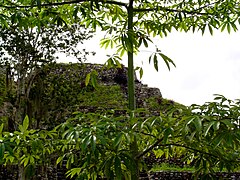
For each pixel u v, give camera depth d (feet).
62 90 52.39
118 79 92.12
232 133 8.71
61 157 11.14
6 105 52.70
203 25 14.03
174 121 9.45
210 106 9.46
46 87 52.21
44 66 51.39
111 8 13.33
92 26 13.58
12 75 50.78
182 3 13.67
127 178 10.91
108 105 80.18
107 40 12.57
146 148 10.78
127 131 9.45
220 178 11.46
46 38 50.67
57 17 13.15
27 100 49.47
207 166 11.35
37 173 41.37
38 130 10.66
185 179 56.59
